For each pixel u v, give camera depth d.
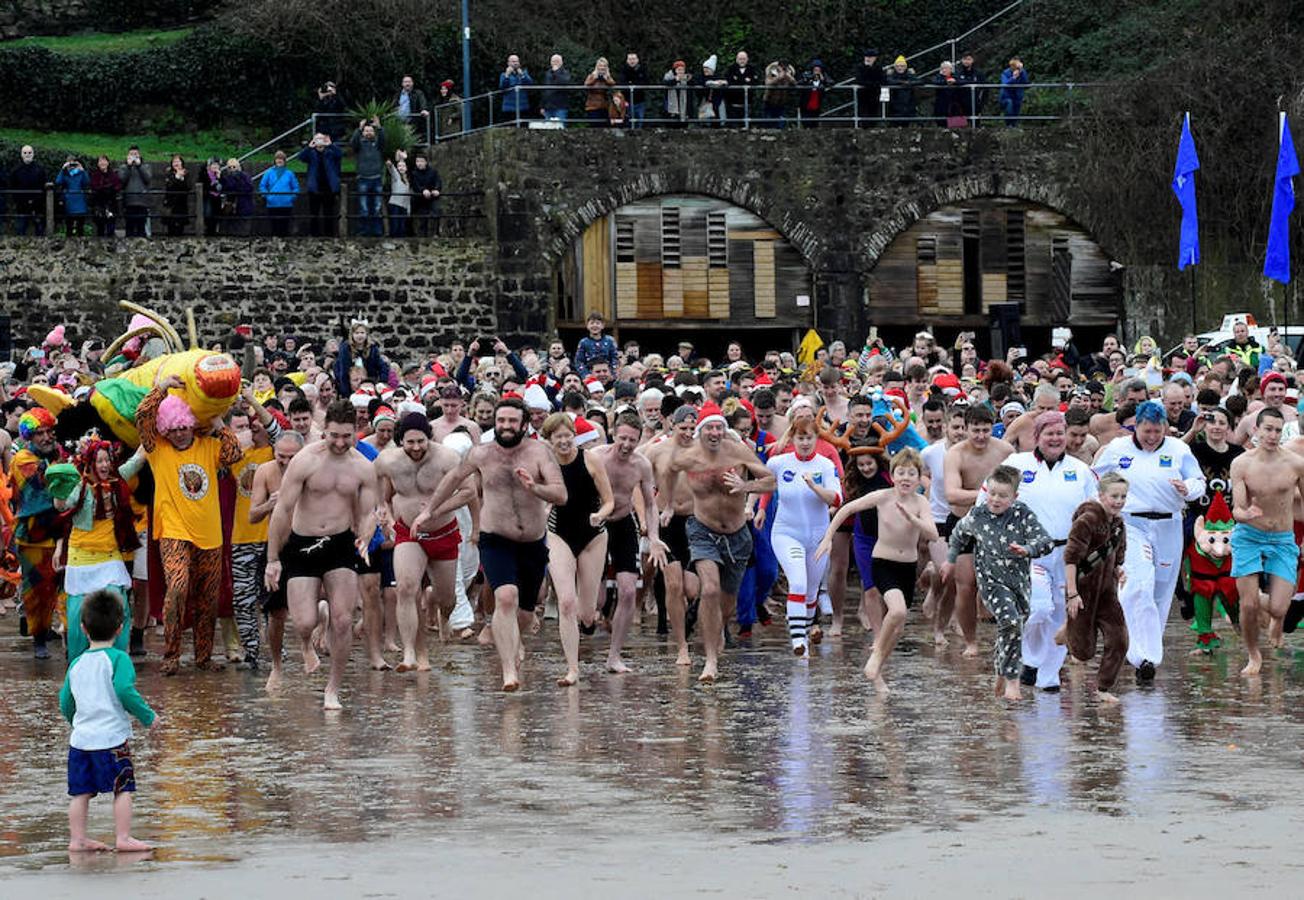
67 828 11.77
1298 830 11.23
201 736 14.79
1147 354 33.75
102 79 49.09
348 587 16.36
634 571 18.00
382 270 40.72
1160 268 43.81
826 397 22.95
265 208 44.62
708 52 54.91
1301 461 17.98
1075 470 17.12
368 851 10.90
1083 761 13.38
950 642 20.33
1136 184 43.38
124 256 39.59
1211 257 44.00
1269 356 29.22
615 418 22.94
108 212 39.75
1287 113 43.50
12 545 21.67
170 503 18.23
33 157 41.22
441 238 41.06
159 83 49.31
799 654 19.06
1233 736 14.37
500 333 41.22
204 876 10.38
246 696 16.88
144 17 53.03
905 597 17.02
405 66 50.16
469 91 45.50
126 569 18.81
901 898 9.80
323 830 11.46
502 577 16.97
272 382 25.89
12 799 12.70
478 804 12.12
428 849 10.93
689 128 42.41
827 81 46.62
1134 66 49.22
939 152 43.03
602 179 41.78
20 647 21.02
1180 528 17.98
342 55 49.69
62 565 19.11
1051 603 16.50
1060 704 16.02
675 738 14.42
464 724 15.19
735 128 42.59
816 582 19.42
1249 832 11.19
